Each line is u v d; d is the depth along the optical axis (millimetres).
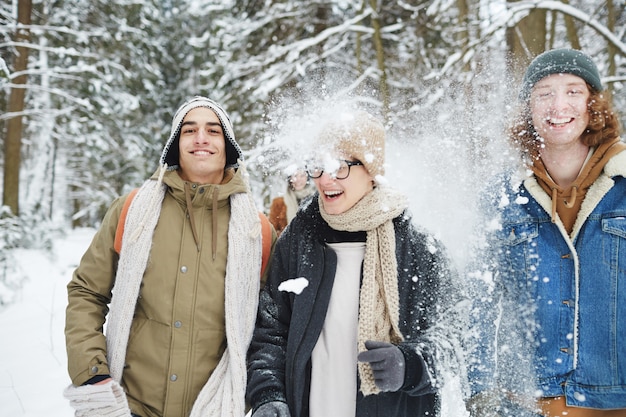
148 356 1777
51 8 11461
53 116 11891
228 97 9422
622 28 6922
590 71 1766
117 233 1872
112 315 1804
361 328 1667
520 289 1818
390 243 1709
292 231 1899
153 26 14922
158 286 1805
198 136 1909
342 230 1763
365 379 1611
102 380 1698
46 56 11312
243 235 1880
